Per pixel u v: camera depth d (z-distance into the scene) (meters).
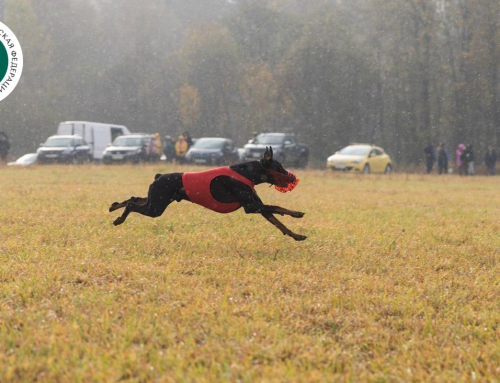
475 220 12.05
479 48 47.44
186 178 7.62
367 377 4.22
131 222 10.23
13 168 28.72
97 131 44.84
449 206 15.18
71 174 24.45
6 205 12.41
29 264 6.91
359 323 5.33
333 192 18.47
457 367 4.52
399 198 17.06
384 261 7.73
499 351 4.75
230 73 63.00
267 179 7.62
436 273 7.25
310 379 4.08
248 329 4.96
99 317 5.17
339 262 7.64
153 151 37.59
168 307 5.47
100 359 4.32
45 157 35.34
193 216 11.12
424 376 4.30
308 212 12.56
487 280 6.96
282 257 7.82
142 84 70.06
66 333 4.79
